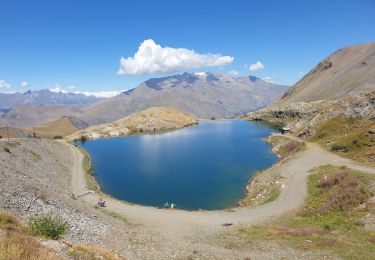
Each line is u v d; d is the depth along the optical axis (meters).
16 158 88.69
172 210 67.44
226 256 38.00
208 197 81.69
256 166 111.94
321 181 69.12
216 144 167.88
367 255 35.09
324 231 44.59
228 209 67.19
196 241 44.97
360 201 55.03
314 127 133.75
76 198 71.62
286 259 36.19
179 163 123.62
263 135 199.12
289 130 170.50
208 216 60.72
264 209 62.19
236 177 99.31
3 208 39.53
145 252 38.69
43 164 97.75
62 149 145.75
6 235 22.77
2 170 61.06
